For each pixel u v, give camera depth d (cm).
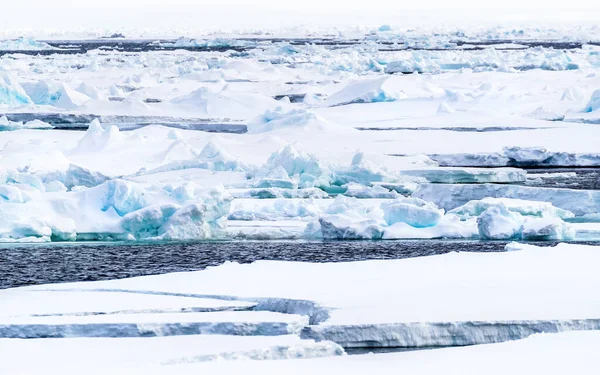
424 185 6291
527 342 2656
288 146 6725
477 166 8238
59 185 5797
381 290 3209
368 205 5812
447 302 2992
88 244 4809
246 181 6438
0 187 5094
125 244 4816
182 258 4428
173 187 5409
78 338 2747
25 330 2777
